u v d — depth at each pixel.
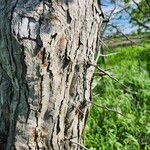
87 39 2.54
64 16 2.38
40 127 2.44
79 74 2.56
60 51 2.37
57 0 2.38
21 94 2.39
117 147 5.76
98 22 2.65
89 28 2.54
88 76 2.64
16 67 2.34
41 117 2.42
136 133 6.36
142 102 7.80
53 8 2.34
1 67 2.46
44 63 2.32
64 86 2.47
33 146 2.44
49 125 2.46
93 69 2.71
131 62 12.53
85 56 2.55
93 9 2.58
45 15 2.32
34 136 2.43
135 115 7.13
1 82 2.50
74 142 2.65
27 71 2.30
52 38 2.31
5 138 2.57
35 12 2.31
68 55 2.41
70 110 2.59
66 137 2.62
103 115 6.67
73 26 2.42
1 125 2.56
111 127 6.41
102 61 12.15
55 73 2.38
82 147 2.78
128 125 6.50
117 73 10.09
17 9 2.32
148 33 11.47
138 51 13.94
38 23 2.30
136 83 8.60
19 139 2.43
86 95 2.67
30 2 2.34
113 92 7.63
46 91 2.38
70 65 2.45
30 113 2.40
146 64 11.84
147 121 6.77
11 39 2.29
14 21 2.29
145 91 7.91
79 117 2.68
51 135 2.49
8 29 2.30
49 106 2.42
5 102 2.51
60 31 2.33
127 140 6.06
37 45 2.29
